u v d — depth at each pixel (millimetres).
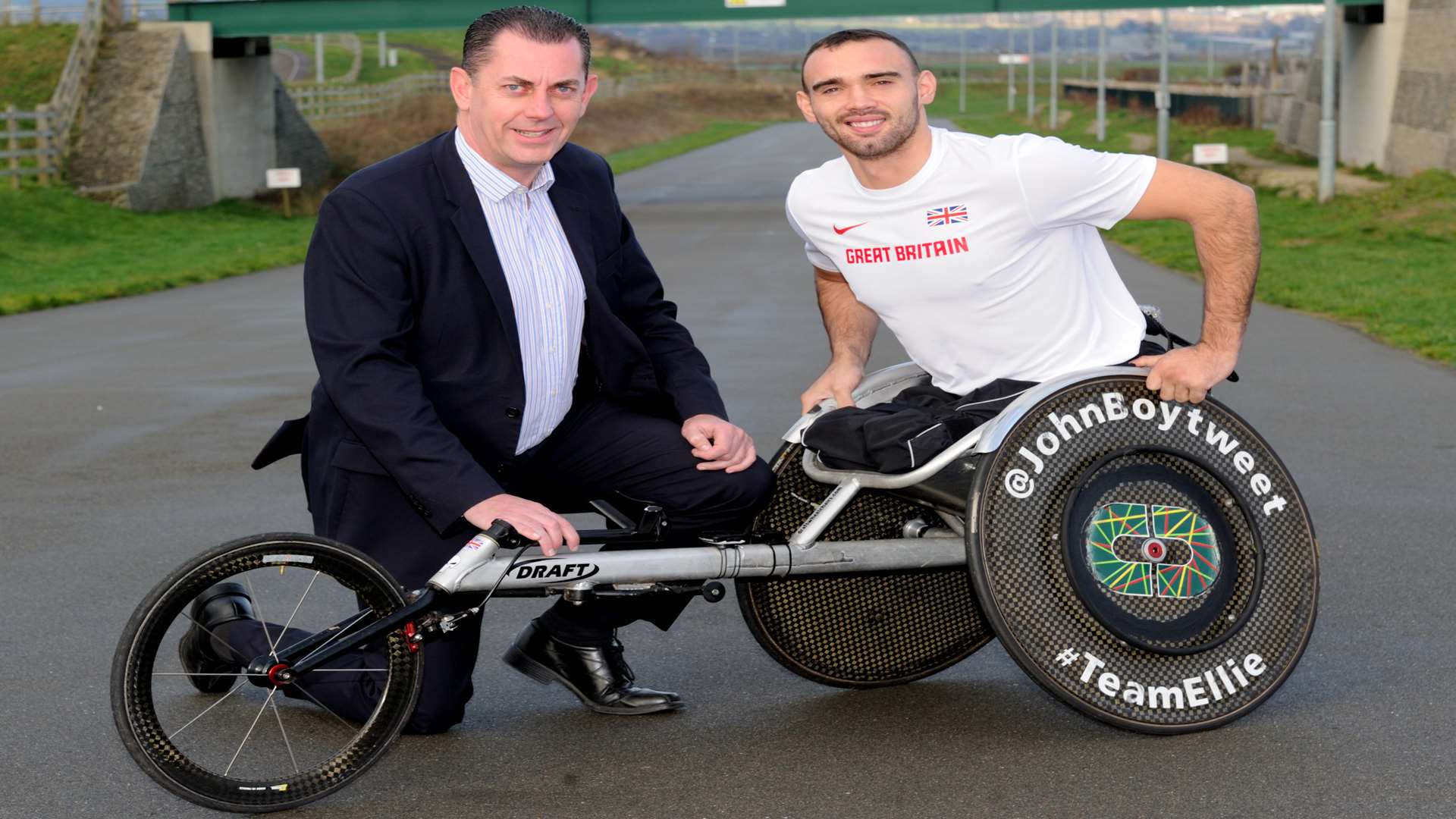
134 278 19781
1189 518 3721
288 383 10570
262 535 3330
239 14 36125
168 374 11109
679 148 62281
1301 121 41594
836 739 3762
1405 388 9477
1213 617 3729
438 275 3588
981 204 3738
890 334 12453
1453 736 3666
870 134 3693
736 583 4043
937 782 3455
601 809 3330
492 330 3648
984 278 3797
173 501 6824
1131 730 3660
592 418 3900
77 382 10719
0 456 7965
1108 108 74438
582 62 3559
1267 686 3750
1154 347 4059
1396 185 27891
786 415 8664
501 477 3834
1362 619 4703
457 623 3471
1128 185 3750
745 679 4281
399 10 35625
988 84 135250
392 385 3502
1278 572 3789
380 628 3377
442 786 3492
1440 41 31797
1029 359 3887
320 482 3748
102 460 7840
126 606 5121
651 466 3803
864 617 4137
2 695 4180
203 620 3848
